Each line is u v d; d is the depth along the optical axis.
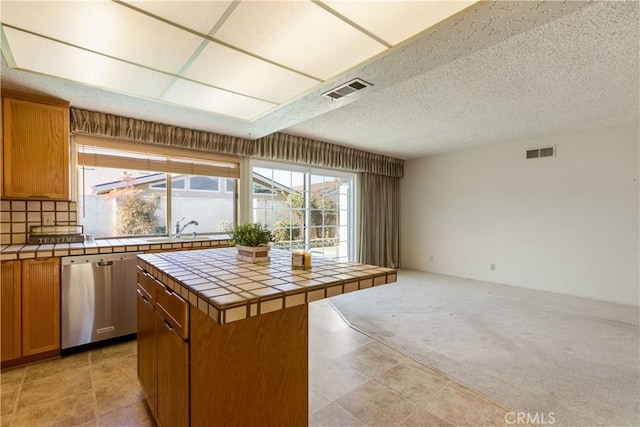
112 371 2.23
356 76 2.09
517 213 4.79
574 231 4.28
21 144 2.47
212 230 3.99
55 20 1.48
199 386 1.21
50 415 1.74
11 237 2.68
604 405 1.83
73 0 1.34
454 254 5.56
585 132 4.18
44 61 1.90
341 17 1.47
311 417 1.73
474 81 2.59
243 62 1.91
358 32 1.59
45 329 2.37
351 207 5.78
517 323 3.18
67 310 2.46
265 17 1.47
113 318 2.66
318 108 2.75
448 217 5.65
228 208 4.13
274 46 1.73
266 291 1.13
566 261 4.34
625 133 3.89
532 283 4.65
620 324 3.14
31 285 2.31
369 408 1.81
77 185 2.96
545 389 1.99
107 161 3.14
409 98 2.98
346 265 1.65
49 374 2.18
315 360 2.40
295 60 1.89
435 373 2.20
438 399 1.89
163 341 1.48
